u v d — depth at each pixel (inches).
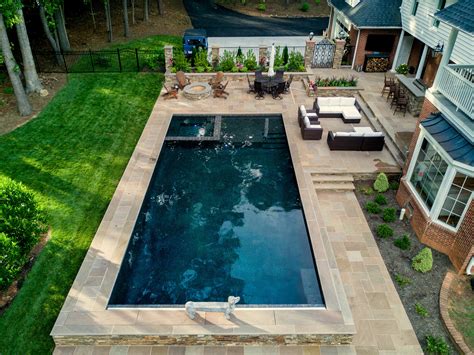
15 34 957.8
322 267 411.2
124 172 558.9
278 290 405.7
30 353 339.3
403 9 847.1
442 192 419.5
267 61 885.8
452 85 431.2
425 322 371.9
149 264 436.5
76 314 357.1
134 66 904.3
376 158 595.2
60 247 441.1
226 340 347.3
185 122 725.3
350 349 347.9
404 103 693.9
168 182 572.7
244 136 687.7
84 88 807.1
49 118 698.2
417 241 465.4
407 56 901.2
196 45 959.6
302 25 1300.4
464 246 410.3
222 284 413.1
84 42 1059.9
